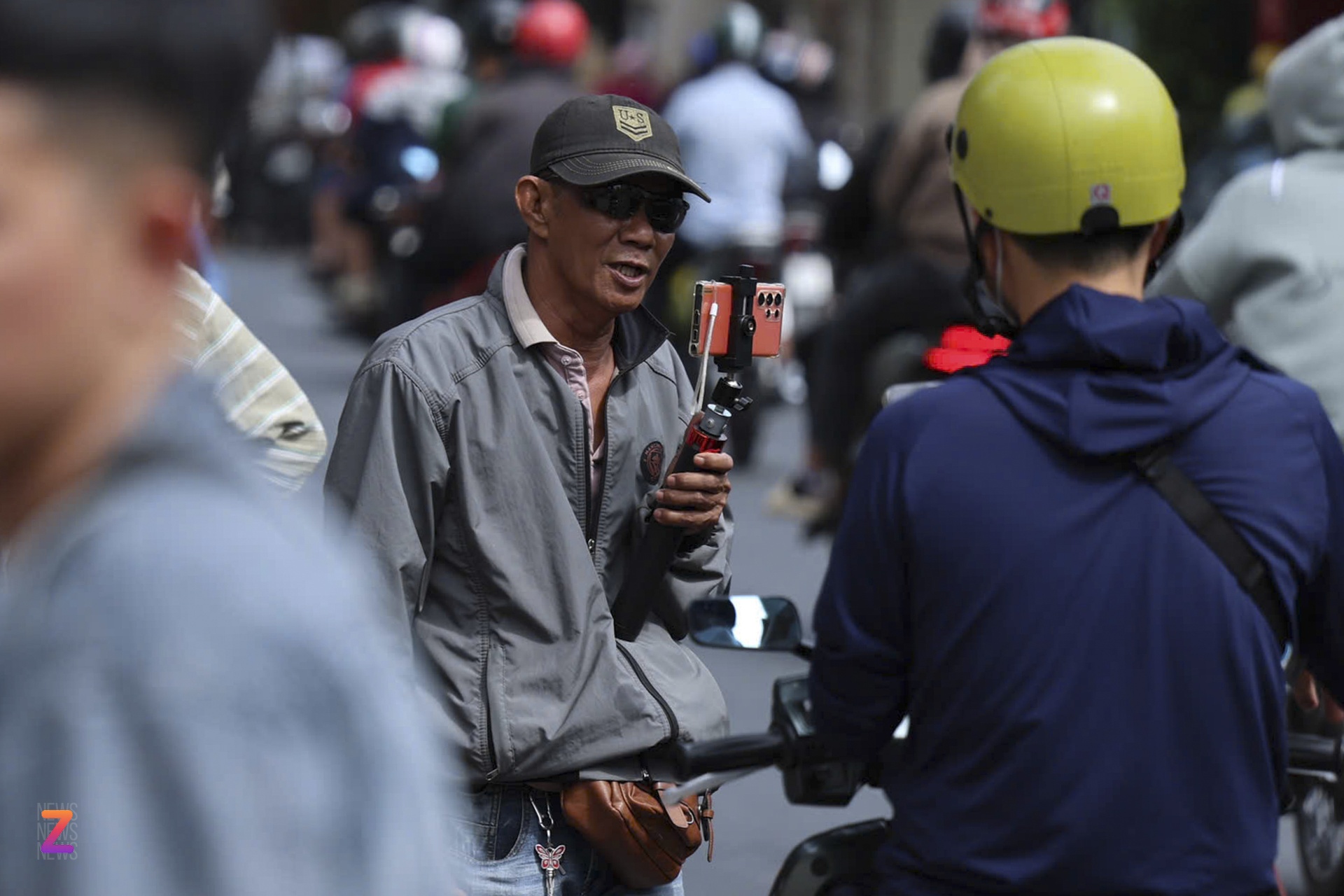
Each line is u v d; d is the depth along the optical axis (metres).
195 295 8.55
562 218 8.55
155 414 3.12
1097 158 6.44
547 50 25.81
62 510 3.06
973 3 21.23
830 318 22.38
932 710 6.30
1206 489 6.18
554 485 8.41
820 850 7.61
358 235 43.50
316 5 71.00
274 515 3.16
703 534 8.88
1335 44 12.65
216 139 3.15
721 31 29.94
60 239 3.00
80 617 2.91
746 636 7.39
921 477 6.29
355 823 3.04
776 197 29.78
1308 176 12.75
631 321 8.89
